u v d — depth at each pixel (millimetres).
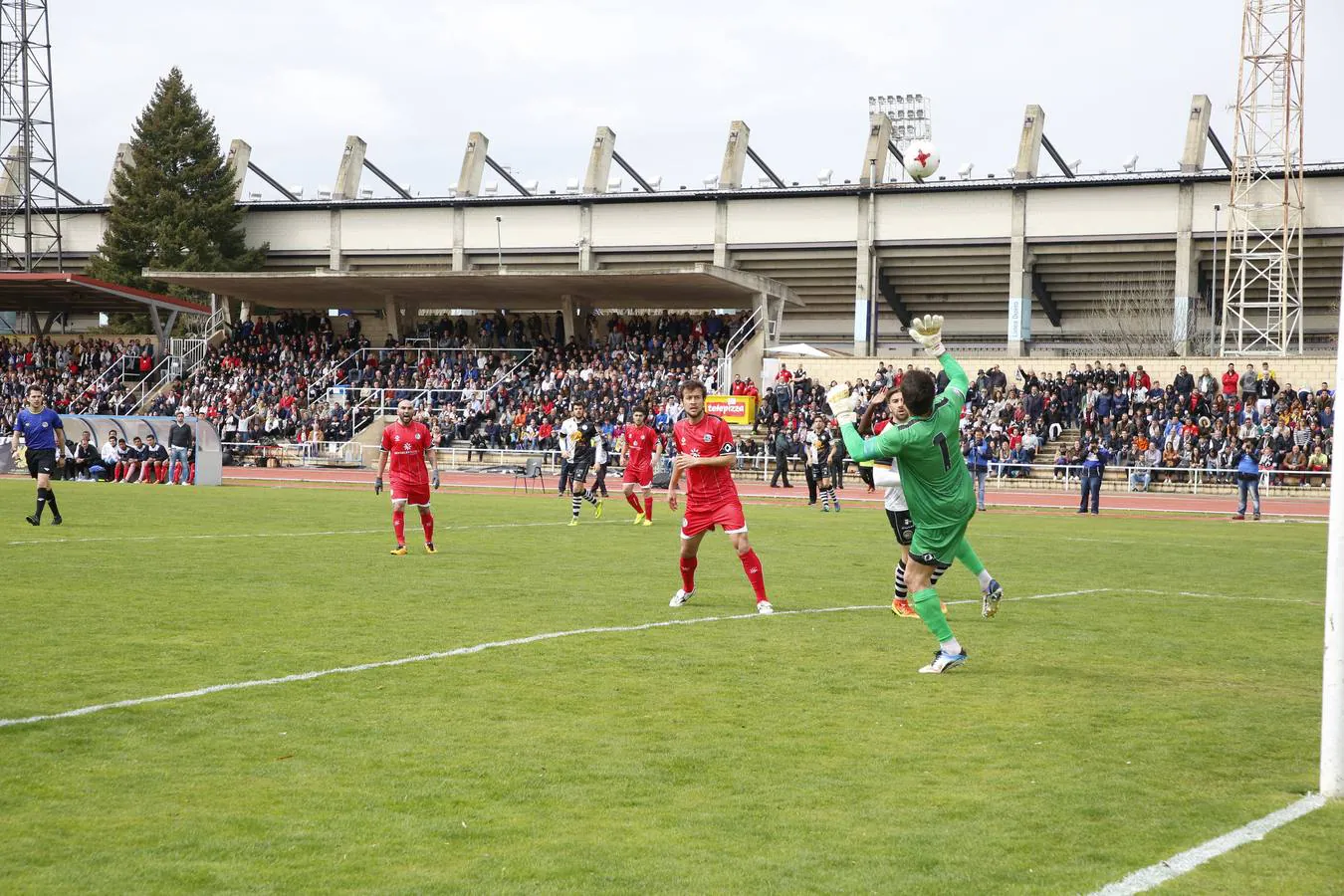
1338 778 5512
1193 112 55719
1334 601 5500
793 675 8234
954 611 11492
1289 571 15555
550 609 11102
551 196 63094
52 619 10117
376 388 50438
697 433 11156
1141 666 8727
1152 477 38000
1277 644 9734
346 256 66375
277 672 8094
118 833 4977
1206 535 22188
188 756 6082
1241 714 7199
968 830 5074
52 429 19453
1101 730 6785
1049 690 7844
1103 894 4395
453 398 49594
